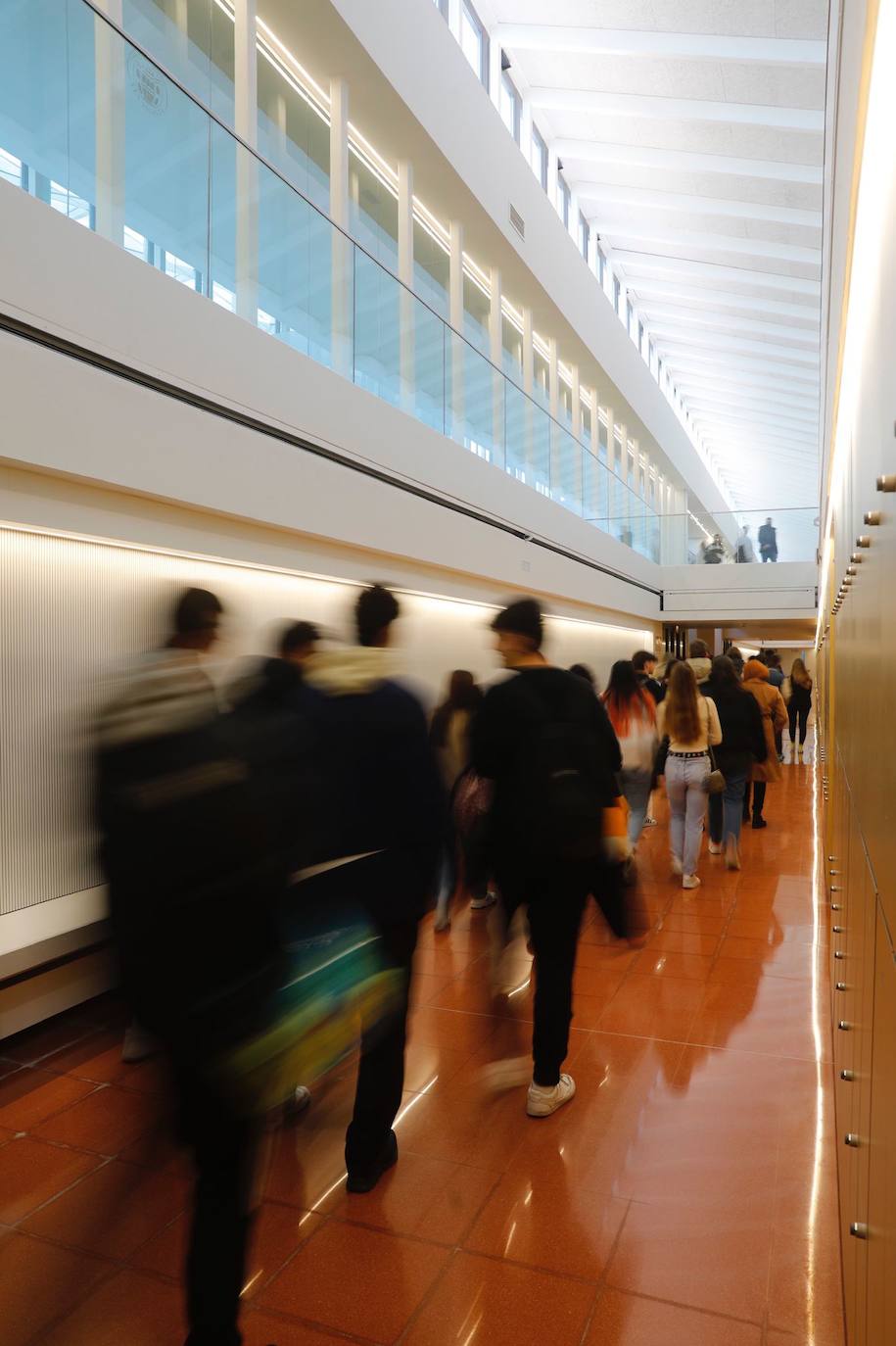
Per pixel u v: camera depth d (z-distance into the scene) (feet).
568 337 49.62
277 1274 7.88
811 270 56.24
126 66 14.32
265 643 19.08
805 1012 13.98
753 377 79.30
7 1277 7.85
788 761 54.08
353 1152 9.11
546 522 38.73
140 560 15.49
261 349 17.81
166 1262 8.04
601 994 14.79
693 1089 11.39
